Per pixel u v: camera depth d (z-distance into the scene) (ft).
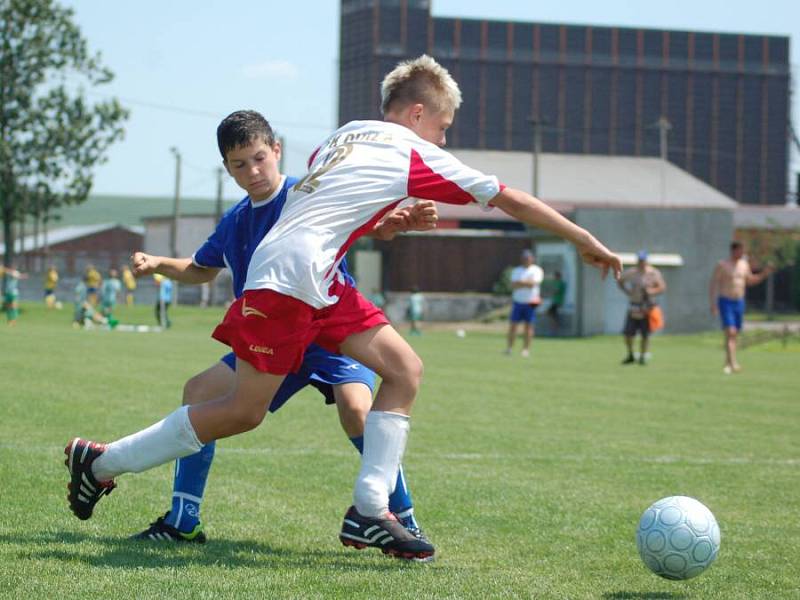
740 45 467.93
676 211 180.65
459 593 21.40
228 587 21.13
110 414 50.96
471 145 445.37
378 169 23.61
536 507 32.32
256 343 23.29
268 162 24.93
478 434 49.47
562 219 23.81
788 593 22.74
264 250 23.48
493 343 146.20
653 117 461.37
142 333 143.95
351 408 26.20
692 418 58.29
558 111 453.17
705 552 22.50
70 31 230.89
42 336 125.39
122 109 235.40
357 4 428.15
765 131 471.62
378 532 24.54
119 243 444.55
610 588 22.63
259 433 47.29
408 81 25.20
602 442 47.85
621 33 457.27
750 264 287.89
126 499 31.09
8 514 28.32
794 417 59.72
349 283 24.70
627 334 105.91
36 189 233.35
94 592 20.42
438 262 243.19
